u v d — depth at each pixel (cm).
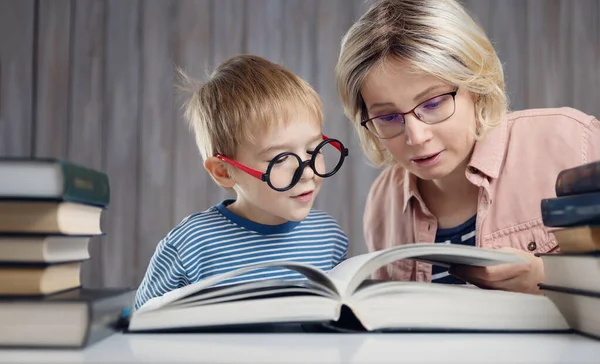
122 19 276
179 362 47
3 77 275
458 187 124
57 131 275
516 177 120
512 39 272
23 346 52
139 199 272
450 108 103
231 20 276
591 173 55
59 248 58
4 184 52
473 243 124
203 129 123
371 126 114
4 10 276
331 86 272
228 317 59
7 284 53
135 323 60
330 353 50
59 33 276
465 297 61
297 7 275
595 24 271
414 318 60
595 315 57
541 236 118
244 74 119
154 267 126
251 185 111
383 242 144
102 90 275
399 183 138
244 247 120
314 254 124
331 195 267
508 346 54
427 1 106
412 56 99
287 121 108
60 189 53
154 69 275
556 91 271
